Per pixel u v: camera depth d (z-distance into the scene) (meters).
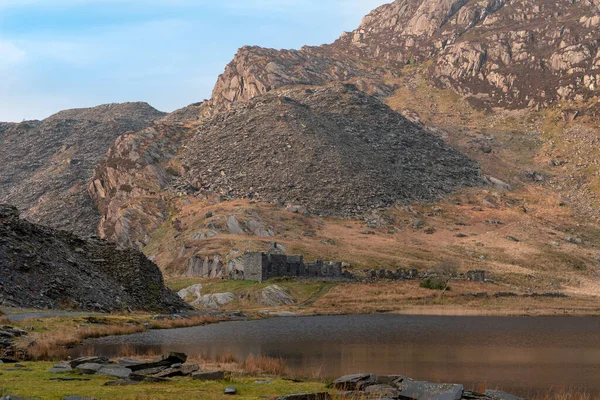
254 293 109.31
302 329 70.81
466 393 27.52
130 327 58.81
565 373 42.28
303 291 113.31
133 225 199.62
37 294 64.12
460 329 74.00
